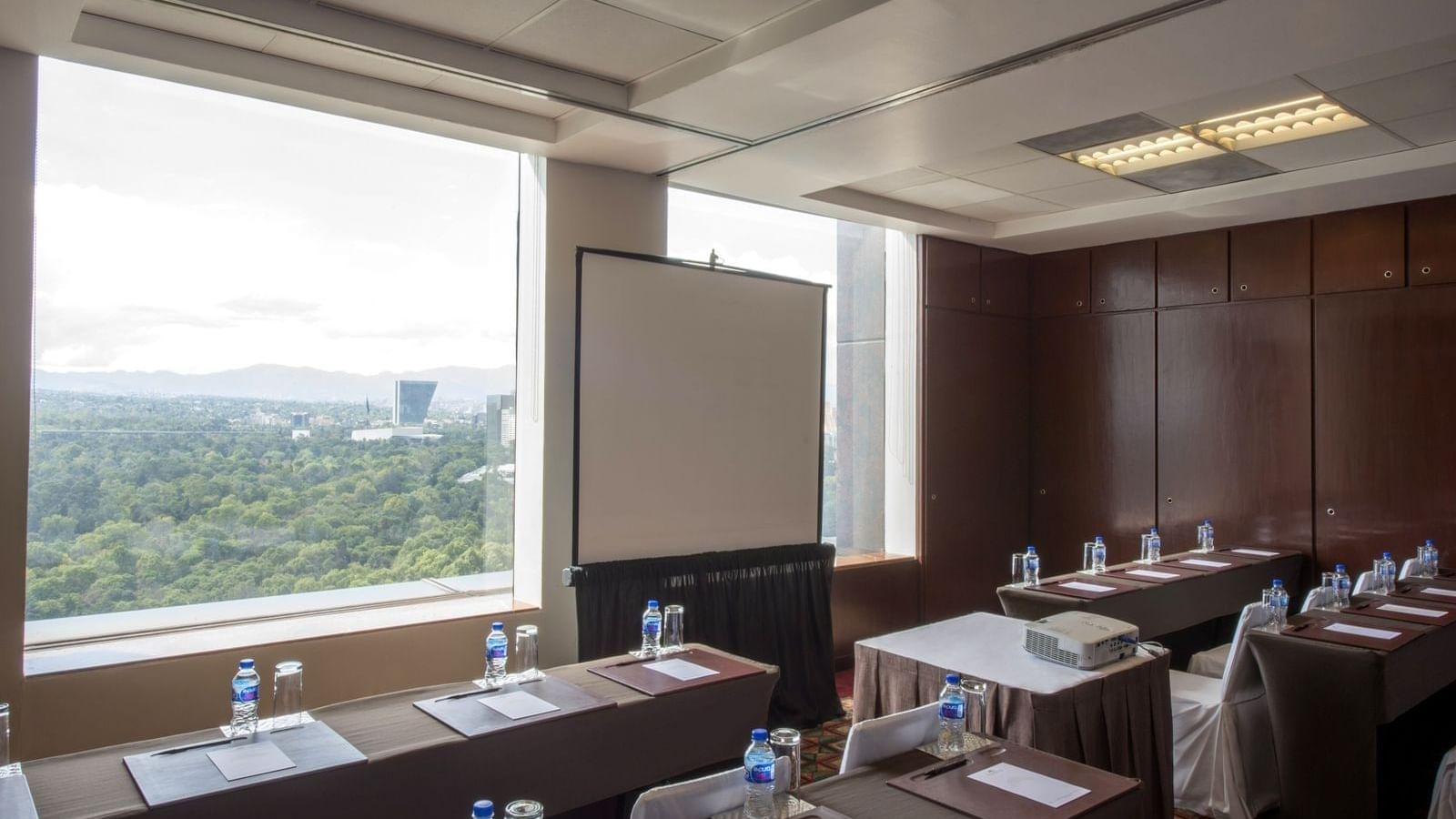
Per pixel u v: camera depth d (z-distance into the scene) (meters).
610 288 4.82
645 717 3.12
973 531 7.31
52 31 3.22
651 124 4.30
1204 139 5.01
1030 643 3.58
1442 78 4.10
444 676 4.41
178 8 3.26
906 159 4.88
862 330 6.98
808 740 5.11
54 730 3.44
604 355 4.79
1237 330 6.60
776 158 4.87
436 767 2.64
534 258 4.91
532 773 2.85
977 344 7.39
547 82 3.91
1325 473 6.18
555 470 4.86
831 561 5.66
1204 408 6.77
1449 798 3.28
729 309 5.29
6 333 3.39
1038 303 7.77
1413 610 4.44
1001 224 7.06
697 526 5.12
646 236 5.21
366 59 3.70
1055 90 3.82
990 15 3.11
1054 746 3.05
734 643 5.16
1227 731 4.00
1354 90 4.25
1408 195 5.71
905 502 7.05
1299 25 3.16
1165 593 5.18
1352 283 6.07
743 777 2.29
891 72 3.64
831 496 6.75
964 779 2.51
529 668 3.44
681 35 3.59
